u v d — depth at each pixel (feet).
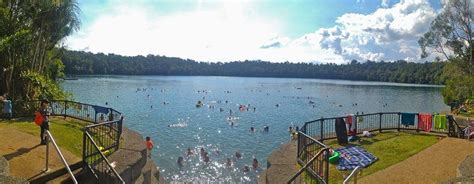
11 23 84.94
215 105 223.51
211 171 86.22
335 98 304.71
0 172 31.14
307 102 260.83
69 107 83.56
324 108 224.33
